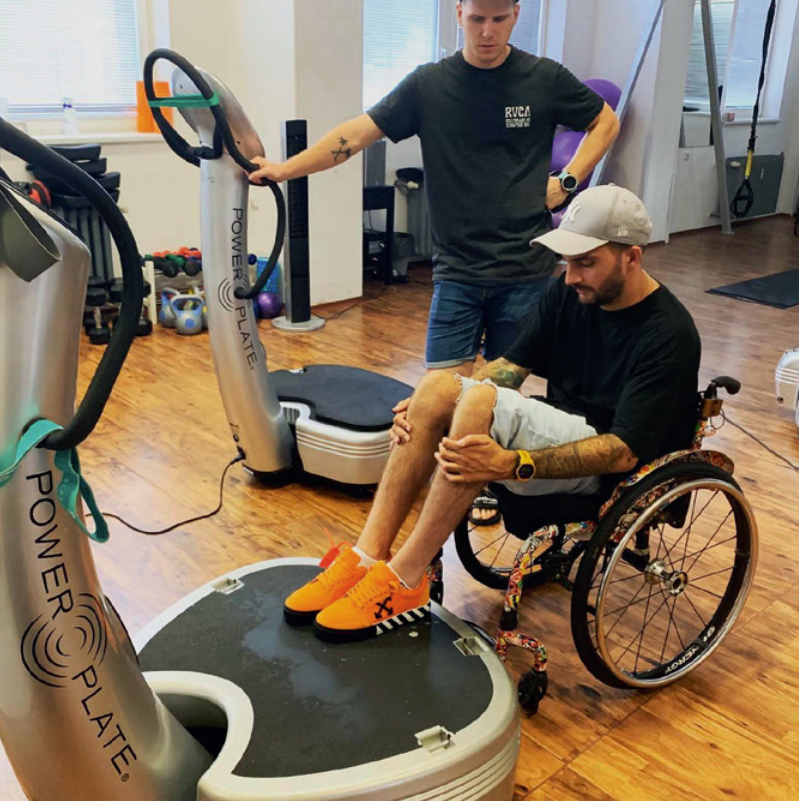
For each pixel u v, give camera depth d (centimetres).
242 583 181
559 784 159
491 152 231
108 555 231
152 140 454
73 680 111
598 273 166
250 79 463
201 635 164
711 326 469
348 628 161
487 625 205
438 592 191
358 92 465
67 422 106
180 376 369
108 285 423
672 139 658
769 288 551
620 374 176
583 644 167
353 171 479
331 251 483
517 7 219
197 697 149
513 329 245
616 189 167
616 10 628
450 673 154
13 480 100
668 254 654
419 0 559
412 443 169
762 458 305
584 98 235
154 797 126
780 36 782
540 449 165
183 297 432
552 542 187
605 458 162
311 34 434
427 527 163
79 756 114
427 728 140
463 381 171
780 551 244
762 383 382
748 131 770
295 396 283
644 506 164
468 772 136
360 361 397
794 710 181
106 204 94
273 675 152
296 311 446
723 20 717
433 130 231
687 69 664
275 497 268
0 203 91
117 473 279
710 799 157
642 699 183
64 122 440
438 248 243
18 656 106
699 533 251
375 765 132
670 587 185
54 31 435
